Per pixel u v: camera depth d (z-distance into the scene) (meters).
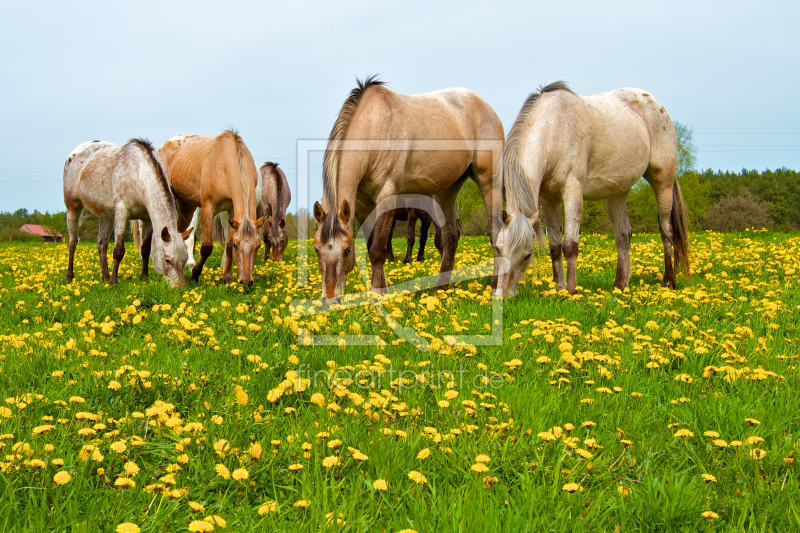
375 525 1.92
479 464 2.14
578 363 3.55
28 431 2.51
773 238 13.79
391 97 6.45
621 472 2.31
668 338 4.29
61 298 6.09
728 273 7.83
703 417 2.85
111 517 1.89
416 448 2.43
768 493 2.11
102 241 8.96
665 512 1.97
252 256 7.74
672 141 7.56
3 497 1.94
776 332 4.41
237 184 8.30
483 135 7.50
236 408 2.87
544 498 2.05
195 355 3.77
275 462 2.31
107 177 8.52
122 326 4.72
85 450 2.25
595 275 8.09
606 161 6.81
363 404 2.86
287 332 4.43
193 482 2.19
